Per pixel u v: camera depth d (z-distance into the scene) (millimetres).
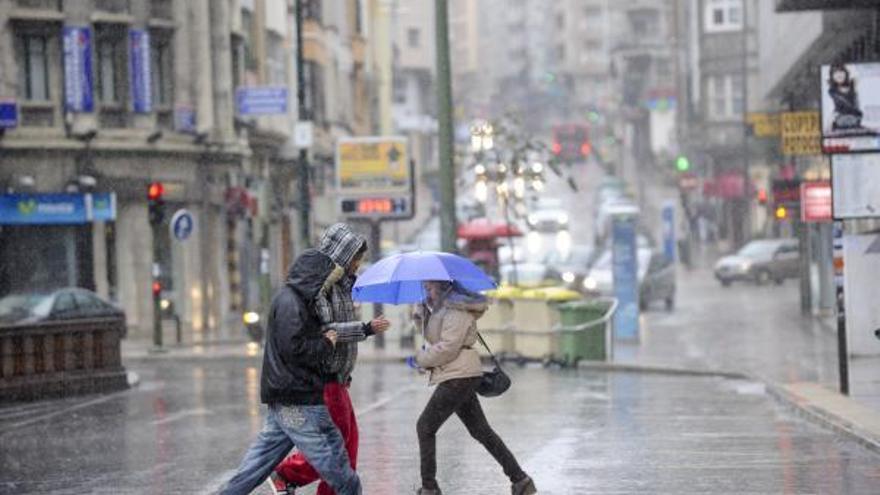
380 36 196000
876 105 42844
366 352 70938
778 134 106625
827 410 40938
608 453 34281
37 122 90250
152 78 95750
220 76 100875
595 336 63812
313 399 22719
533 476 30594
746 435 37719
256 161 113625
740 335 78688
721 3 197625
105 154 92438
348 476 22797
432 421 26766
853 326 55969
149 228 94500
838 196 43500
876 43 76188
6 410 48469
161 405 49094
